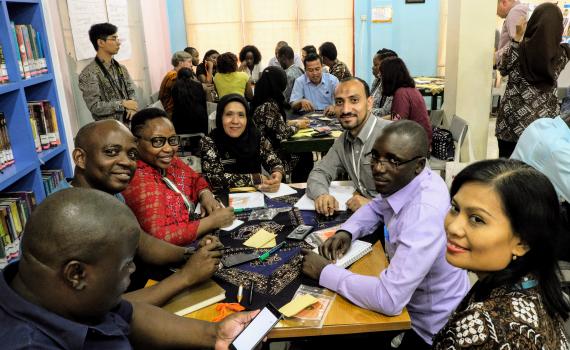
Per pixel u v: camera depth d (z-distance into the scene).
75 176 1.48
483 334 0.78
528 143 2.08
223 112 2.56
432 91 5.35
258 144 2.71
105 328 0.85
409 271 1.24
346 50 7.67
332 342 1.48
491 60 3.89
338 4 7.44
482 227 0.82
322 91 5.02
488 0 3.76
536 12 3.15
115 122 1.47
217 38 7.55
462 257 0.86
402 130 1.44
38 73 2.49
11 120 2.20
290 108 4.82
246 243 1.68
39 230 0.74
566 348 0.85
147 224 1.67
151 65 6.41
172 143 1.88
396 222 1.49
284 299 1.32
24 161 2.25
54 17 3.21
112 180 1.45
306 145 3.40
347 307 1.28
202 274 1.35
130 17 5.43
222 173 2.48
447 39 4.20
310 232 1.77
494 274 0.85
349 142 2.30
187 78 4.77
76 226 0.74
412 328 1.52
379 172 1.46
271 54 7.67
